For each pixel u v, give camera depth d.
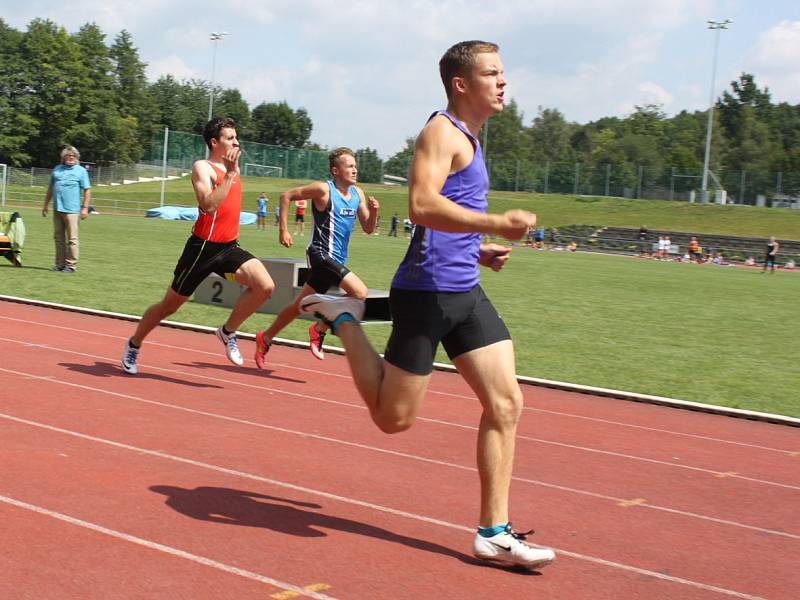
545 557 3.93
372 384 4.04
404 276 3.94
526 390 8.70
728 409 8.04
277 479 5.11
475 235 3.96
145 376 7.86
